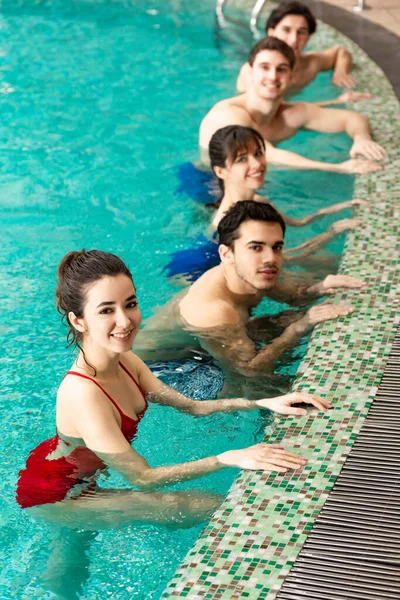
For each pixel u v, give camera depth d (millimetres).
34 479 2846
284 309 3787
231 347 3520
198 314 3666
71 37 8211
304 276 4012
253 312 3791
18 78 7258
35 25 8602
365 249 3893
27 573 2535
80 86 7000
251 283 3570
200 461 2691
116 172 5516
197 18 8453
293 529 2287
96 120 6344
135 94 6766
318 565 2152
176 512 2660
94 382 2805
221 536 2287
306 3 8445
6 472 2953
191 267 4234
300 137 5699
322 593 2062
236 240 3537
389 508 2330
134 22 8539
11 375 3557
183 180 5289
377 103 5812
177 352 3525
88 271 2658
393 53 6801
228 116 5371
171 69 7211
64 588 2465
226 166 4391
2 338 3838
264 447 2637
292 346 3469
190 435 2986
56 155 5816
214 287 3705
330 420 2748
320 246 4203
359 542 2217
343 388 2912
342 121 5492
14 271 4422
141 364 3115
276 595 2070
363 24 7609
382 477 2457
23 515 2732
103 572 2512
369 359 3066
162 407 3117
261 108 5477
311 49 7031
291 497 2412
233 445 2943
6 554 2602
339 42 7172
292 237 4426
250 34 7844
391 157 4953
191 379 3336
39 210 5070
